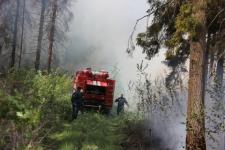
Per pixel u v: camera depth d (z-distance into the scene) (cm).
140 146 1262
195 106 1059
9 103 1192
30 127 1085
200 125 1025
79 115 1911
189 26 1004
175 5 1110
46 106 1506
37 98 1526
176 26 1026
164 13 1149
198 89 1072
